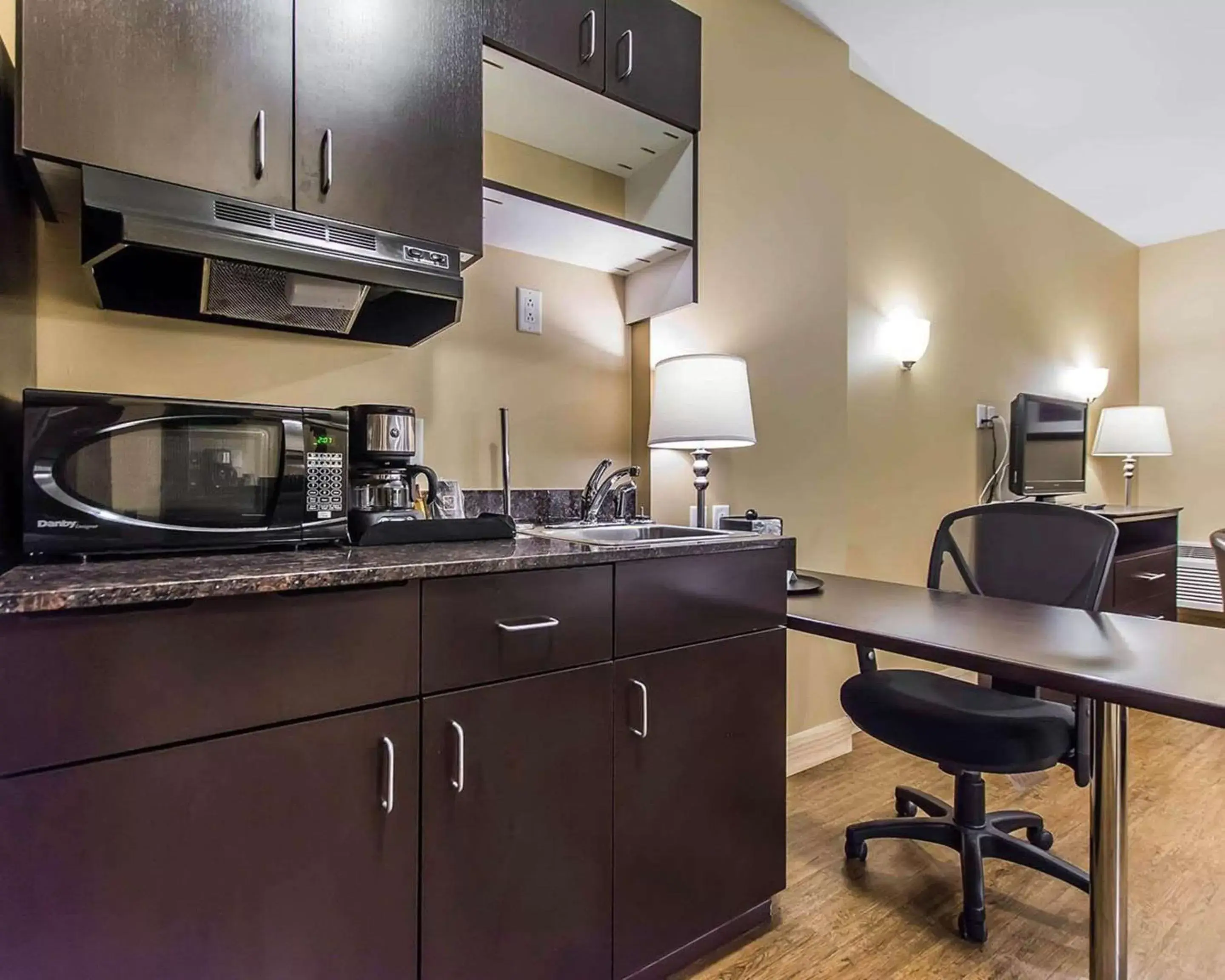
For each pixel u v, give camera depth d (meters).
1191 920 1.53
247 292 1.30
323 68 1.24
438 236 1.37
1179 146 3.28
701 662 1.36
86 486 1.01
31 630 0.77
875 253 2.79
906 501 2.94
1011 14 2.33
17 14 1.00
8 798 0.75
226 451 1.13
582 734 1.19
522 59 1.52
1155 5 2.27
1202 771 2.35
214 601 0.87
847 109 2.53
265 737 0.90
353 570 0.96
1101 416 4.15
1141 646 1.10
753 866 1.46
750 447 2.21
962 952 1.42
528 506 1.87
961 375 3.23
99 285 1.24
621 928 1.25
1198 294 4.36
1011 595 1.75
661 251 1.89
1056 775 2.28
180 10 1.11
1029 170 3.54
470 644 1.07
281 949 0.91
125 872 0.82
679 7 1.82
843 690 1.75
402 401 1.66
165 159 1.09
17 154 1.00
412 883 1.01
